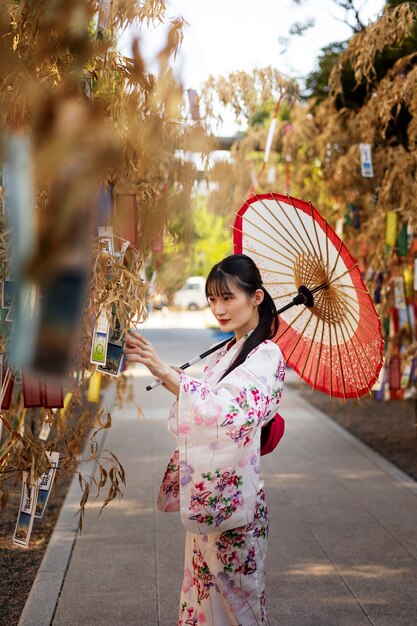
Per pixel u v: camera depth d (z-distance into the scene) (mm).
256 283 2406
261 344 2328
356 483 6137
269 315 2422
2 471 2789
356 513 5254
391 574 4043
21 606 3621
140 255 2566
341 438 8164
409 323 6875
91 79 2643
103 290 2330
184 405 2170
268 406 2242
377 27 6027
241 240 3018
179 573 4078
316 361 2809
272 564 4223
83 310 2312
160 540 4648
